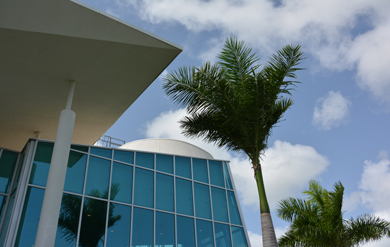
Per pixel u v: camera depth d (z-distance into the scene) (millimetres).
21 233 9938
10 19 8414
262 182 10133
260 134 10688
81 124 14734
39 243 7992
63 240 10539
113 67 10617
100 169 12781
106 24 9133
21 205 10281
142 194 13438
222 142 11406
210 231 14531
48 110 13250
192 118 11484
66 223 10883
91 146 12992
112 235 11734
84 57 10039
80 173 12188
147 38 9633
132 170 13695
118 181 13031
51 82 11227
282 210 17297
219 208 15586
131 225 12352
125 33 9398
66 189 11500
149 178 14055
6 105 12750
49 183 8883
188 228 13953
